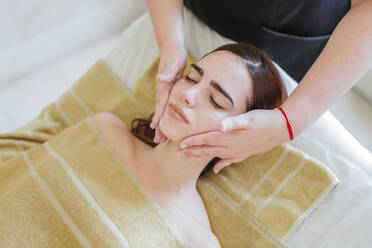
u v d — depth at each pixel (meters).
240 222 1.05
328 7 1.12
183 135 0.92
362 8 0.82
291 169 1.06
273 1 1.09
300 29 1.16
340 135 1.09
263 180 1.08
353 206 0.99
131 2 2.01
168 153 1.03
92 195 0.97
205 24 1.34
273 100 0.99
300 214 1.01
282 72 1.17
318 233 1.00
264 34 1.18
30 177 1.00
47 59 1.90
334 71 0.83
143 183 1.03
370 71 1.23
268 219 1.03
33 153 1.10
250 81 0.93
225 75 0.92
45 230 0.95
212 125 0.90
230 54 0.95
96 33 1.99
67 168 1.01
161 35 1.06
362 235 0.96
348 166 1.05
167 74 0.97
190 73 0.95
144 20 1.40
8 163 1.09
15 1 1.64
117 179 1.02
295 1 1.08
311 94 0.85
